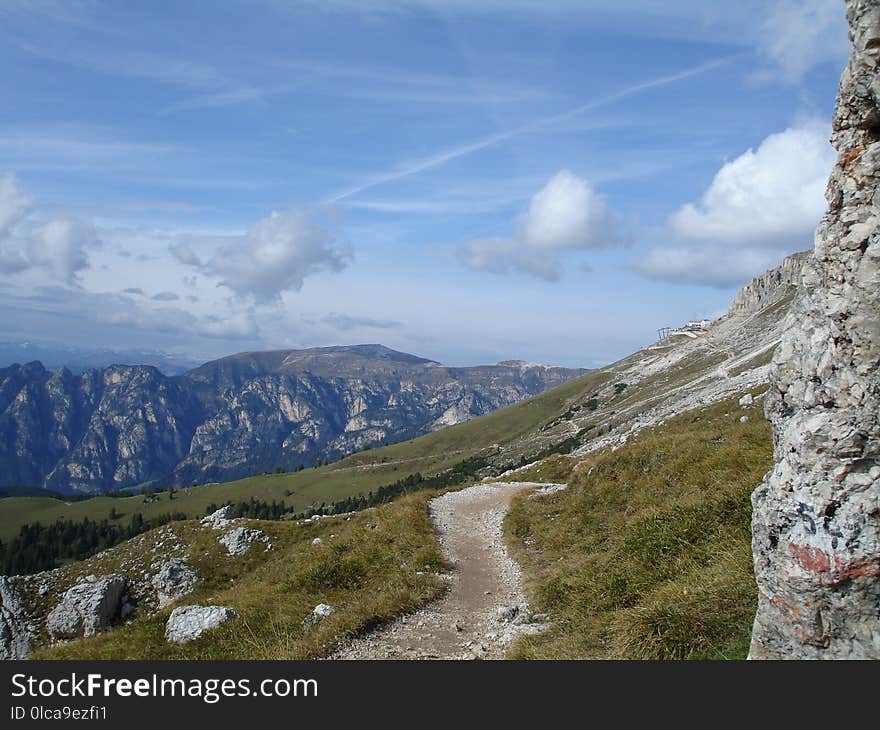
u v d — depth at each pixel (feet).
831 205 23.91
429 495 117.91
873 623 21.25
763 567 24.86
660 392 526.16
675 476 71.05
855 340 22.21
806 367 24.03
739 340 611.47
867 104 22.72
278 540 131.75
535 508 89.81
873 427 21.59
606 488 78.48
